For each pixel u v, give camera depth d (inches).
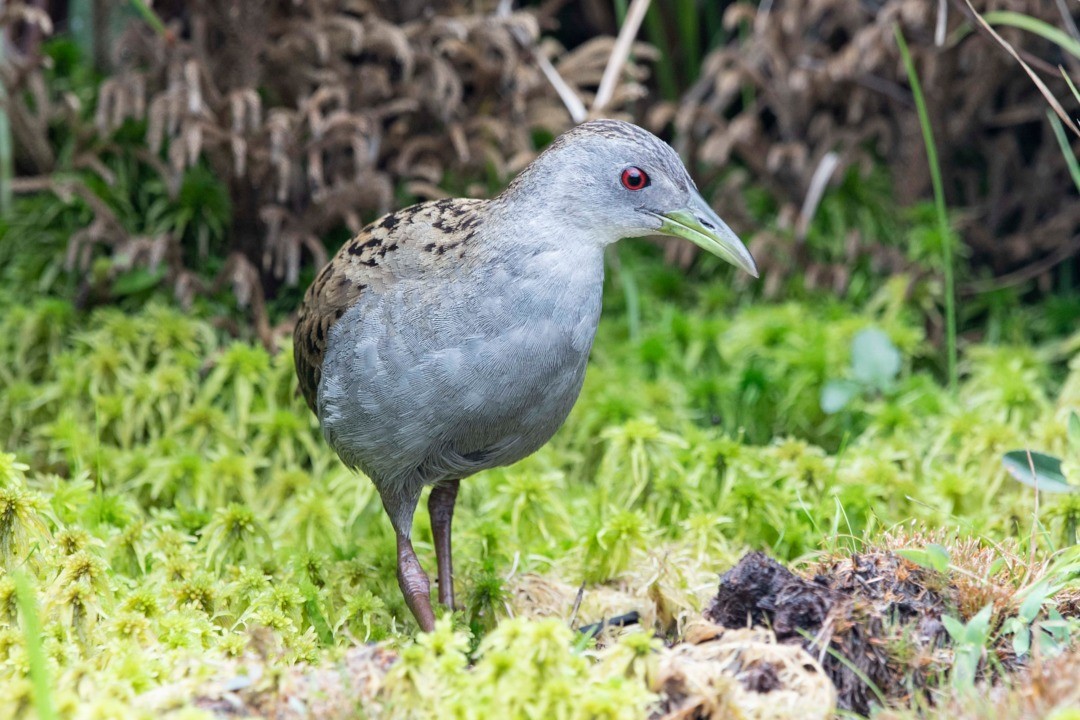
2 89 453.1
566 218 285.7
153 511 354.3
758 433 433.4
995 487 364.2
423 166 452.1
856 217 492.4
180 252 435.5
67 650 258.8
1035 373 422.0
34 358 426.6
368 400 287.4
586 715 225.3
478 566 332.8
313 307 304.8
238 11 421.1
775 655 244.7
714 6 547.5
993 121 499.5
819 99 501.4
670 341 446.0
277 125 414.0
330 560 331.6
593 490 384.5
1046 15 459.5
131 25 439.2
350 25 431.2
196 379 413.7
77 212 457.1
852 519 348.2
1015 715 231.0
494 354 279.4
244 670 243.8
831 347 431.2
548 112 468.8
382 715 235.1
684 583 311.4
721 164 490.3
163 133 458.3
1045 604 270.8
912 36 462.0
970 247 506.6
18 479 298.7
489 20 455.5
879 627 258.7
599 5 539.5
